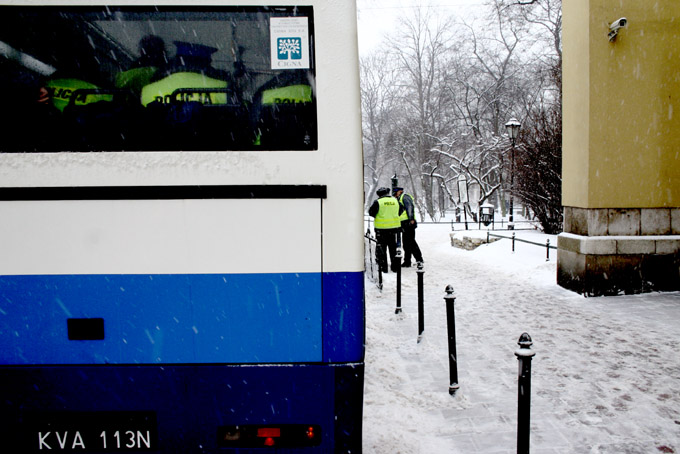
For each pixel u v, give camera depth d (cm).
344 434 260
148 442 260
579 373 518
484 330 688
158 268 259
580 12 854
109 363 258
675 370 521
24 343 258
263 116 263
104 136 262
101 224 259
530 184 1806
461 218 3716
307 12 266
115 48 263
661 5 809
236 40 264
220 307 259
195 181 259
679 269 844
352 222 260
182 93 263
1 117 262
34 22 263
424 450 370
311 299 260
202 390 259
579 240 866
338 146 261
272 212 260
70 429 260
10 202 258
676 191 834
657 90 823
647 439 382
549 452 365
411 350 607
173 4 262
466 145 4159
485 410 438
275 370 259
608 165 838
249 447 260
